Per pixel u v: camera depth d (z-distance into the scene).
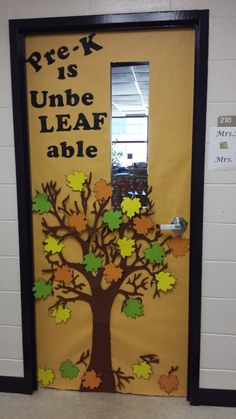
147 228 1.74
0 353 1.88
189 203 1.72
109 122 1.71
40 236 1.82
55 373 1.90
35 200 1.79
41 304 1.87
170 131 1.69
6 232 1.79
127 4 1.60
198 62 1.59
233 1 1.55
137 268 1.78
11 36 1.65
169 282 1.77
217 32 1.57
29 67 1.72
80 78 1.70
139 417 1.69
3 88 1.70
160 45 1.65
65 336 1.87
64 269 1.82
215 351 1.74
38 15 1.64
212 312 1.72
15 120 1.70
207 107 1.61
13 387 1.88
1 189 1.76
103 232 1.77
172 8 1.58
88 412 1.72
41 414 1.71
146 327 1.82
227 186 1.64
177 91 1.67
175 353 1.82
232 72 1.58
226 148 1.62
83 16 1.62
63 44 1.69
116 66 1.68
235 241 1.67
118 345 1.85
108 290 1.81
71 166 1.76
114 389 1.87
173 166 1.71
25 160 1.74
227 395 1.76
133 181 1.74
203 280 1.71
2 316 1.85
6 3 1.65
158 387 1.85
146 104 1.70
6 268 1.82
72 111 1.73
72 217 1.77
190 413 1.72
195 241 1.68
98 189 1.75
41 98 1.73
